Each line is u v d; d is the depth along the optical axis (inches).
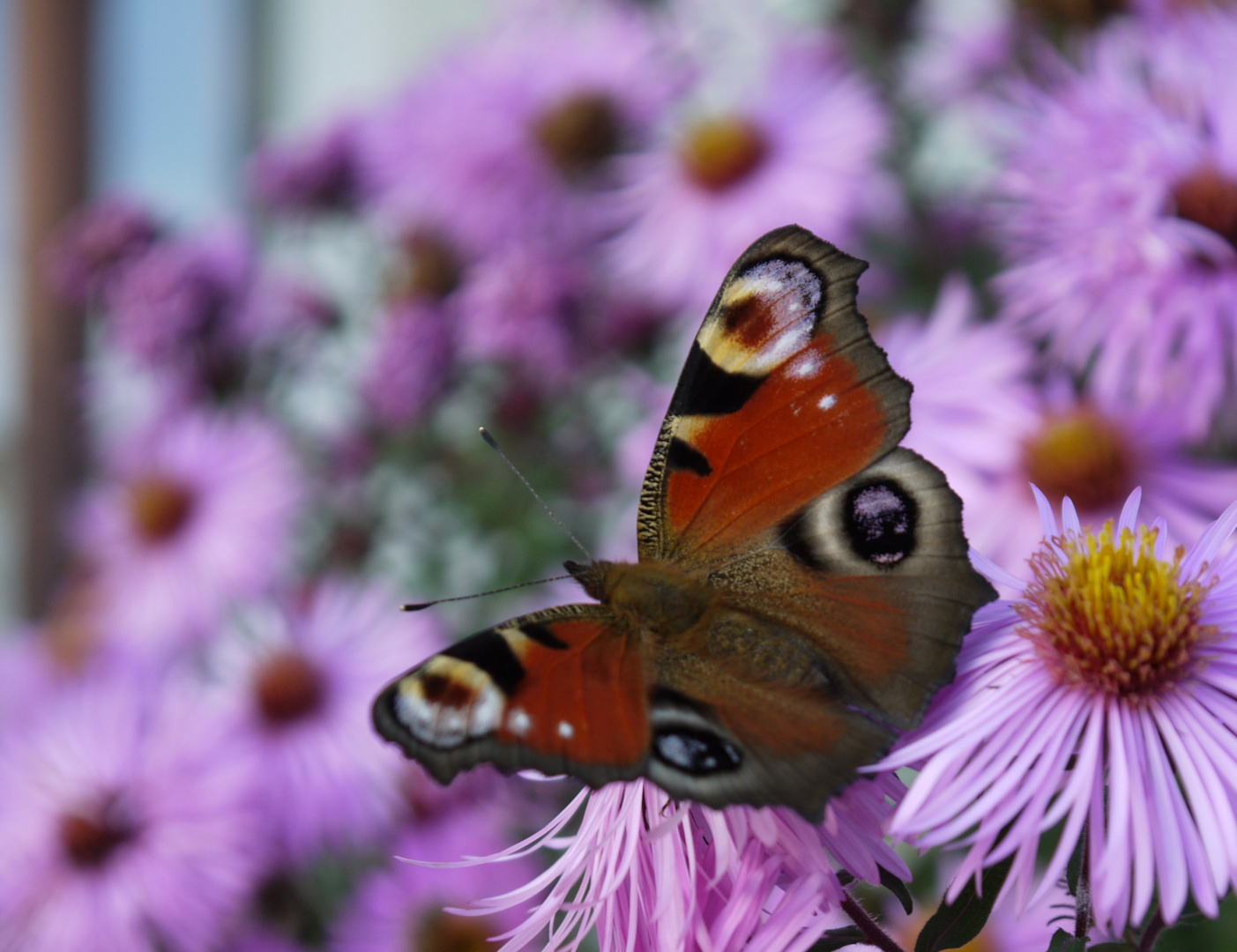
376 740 21.6
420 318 23.7
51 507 38.7
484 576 24.0
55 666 27.6
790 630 12.7
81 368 37.3
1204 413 16.0
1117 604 12.5
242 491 25.6
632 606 12.7
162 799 20.3
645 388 23.2
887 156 23.0
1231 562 12.7
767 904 12.4
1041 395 16.8
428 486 24.9
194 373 26.4
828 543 12.8
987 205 19.2
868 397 12.8
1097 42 18.8
